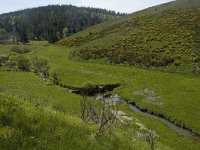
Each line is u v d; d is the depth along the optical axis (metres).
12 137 8.43
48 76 78.75
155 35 105.19
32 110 10.96
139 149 12.80
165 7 146.88
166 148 29.23
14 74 78.88
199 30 99.31
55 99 55.53
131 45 101.19
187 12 123.19
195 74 70.94
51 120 10.66
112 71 80.38
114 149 10.97
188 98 54.50
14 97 12.40
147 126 42.56
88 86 66.12
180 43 92.25
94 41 122.25
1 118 9.23
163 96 56.72
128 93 61.22
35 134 9.18
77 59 102.38
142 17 138.50
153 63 81.69
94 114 13.94
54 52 124.75
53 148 8.70
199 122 44.84
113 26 141.88
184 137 40.62
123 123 38.16
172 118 47.34
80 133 10.55
